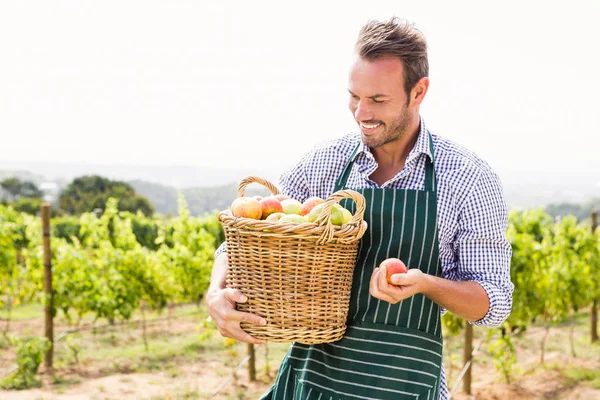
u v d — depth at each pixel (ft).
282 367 7.43
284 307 6.07
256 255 6.04
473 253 6.73
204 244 30.71
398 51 6.21
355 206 6.93
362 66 6.27
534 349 26.81
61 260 24.93
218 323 6.30
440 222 6.75
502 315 6.55
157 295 28.14
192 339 27.58
